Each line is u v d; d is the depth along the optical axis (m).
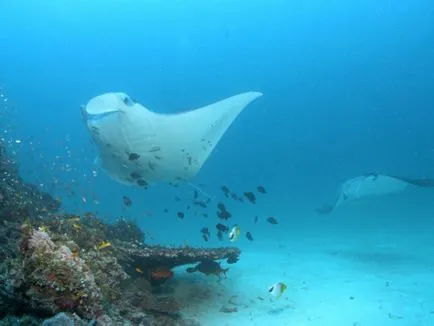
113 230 8.33
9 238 5.74
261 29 81.81
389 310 6.12
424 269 8.50
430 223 15.52
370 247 11.41
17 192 7.89
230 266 9.56
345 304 6.53
